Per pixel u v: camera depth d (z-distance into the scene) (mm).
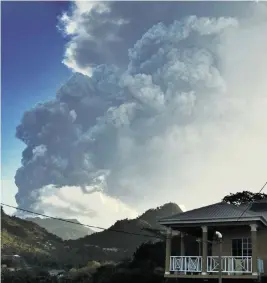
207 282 31266
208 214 31859
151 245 61438
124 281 54531
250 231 31781
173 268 32000
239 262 29922
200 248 34188
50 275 84688
